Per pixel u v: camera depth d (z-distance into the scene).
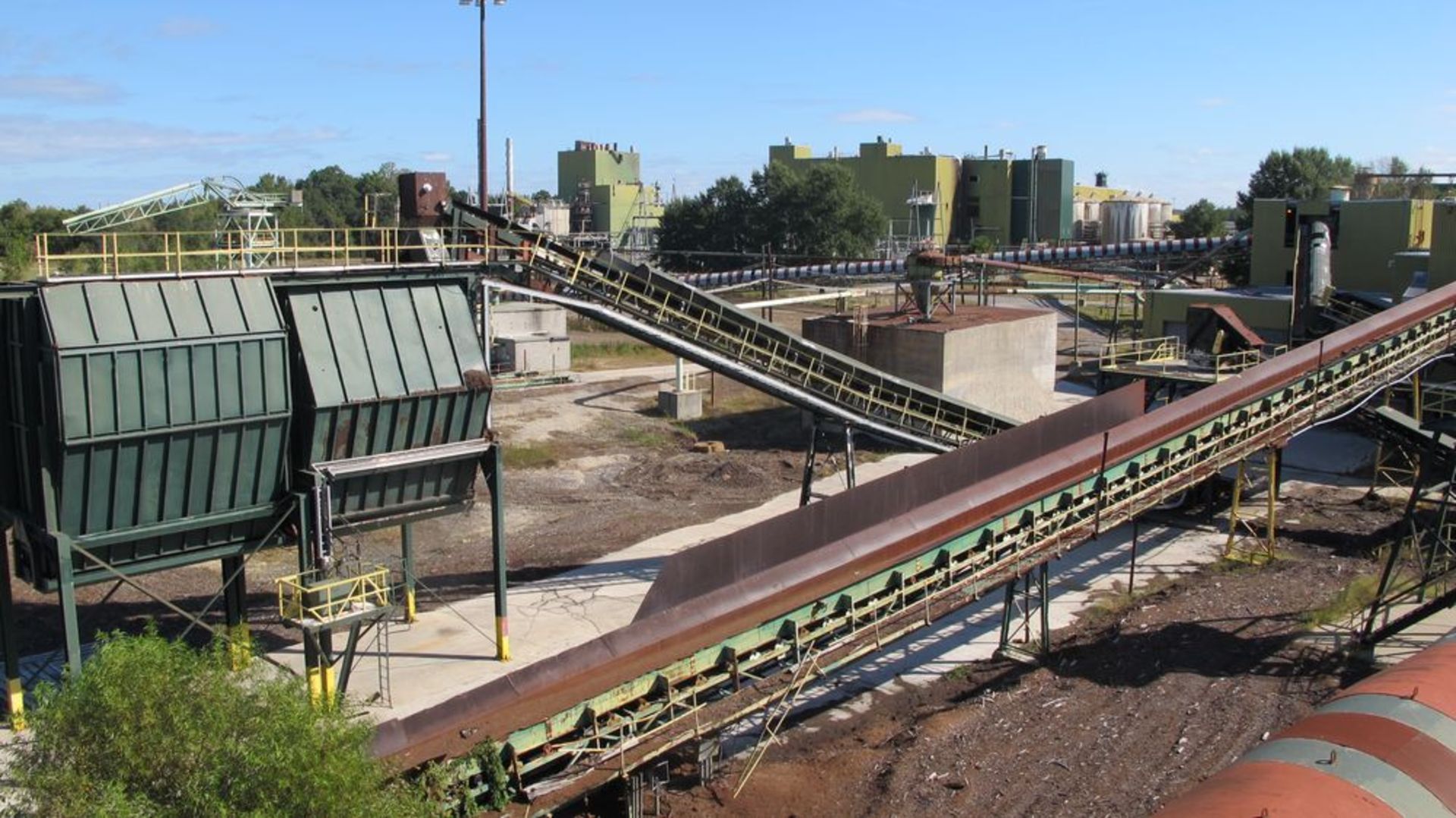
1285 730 14.20
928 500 23.81
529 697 16.38
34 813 11.55
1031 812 18.59
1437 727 13.27
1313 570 31.56
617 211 150.88
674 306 32.22
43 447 19.61
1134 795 19.00
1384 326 37.25
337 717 12.80
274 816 11.24
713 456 46.34
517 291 27.64
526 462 44.44
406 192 26.31
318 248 23.25
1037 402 53.66
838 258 114.38
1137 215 156.75
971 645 26.77
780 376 32.34
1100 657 25.53
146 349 19.95
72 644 19.97
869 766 20.59
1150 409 38.19
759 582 19.80
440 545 34.44
